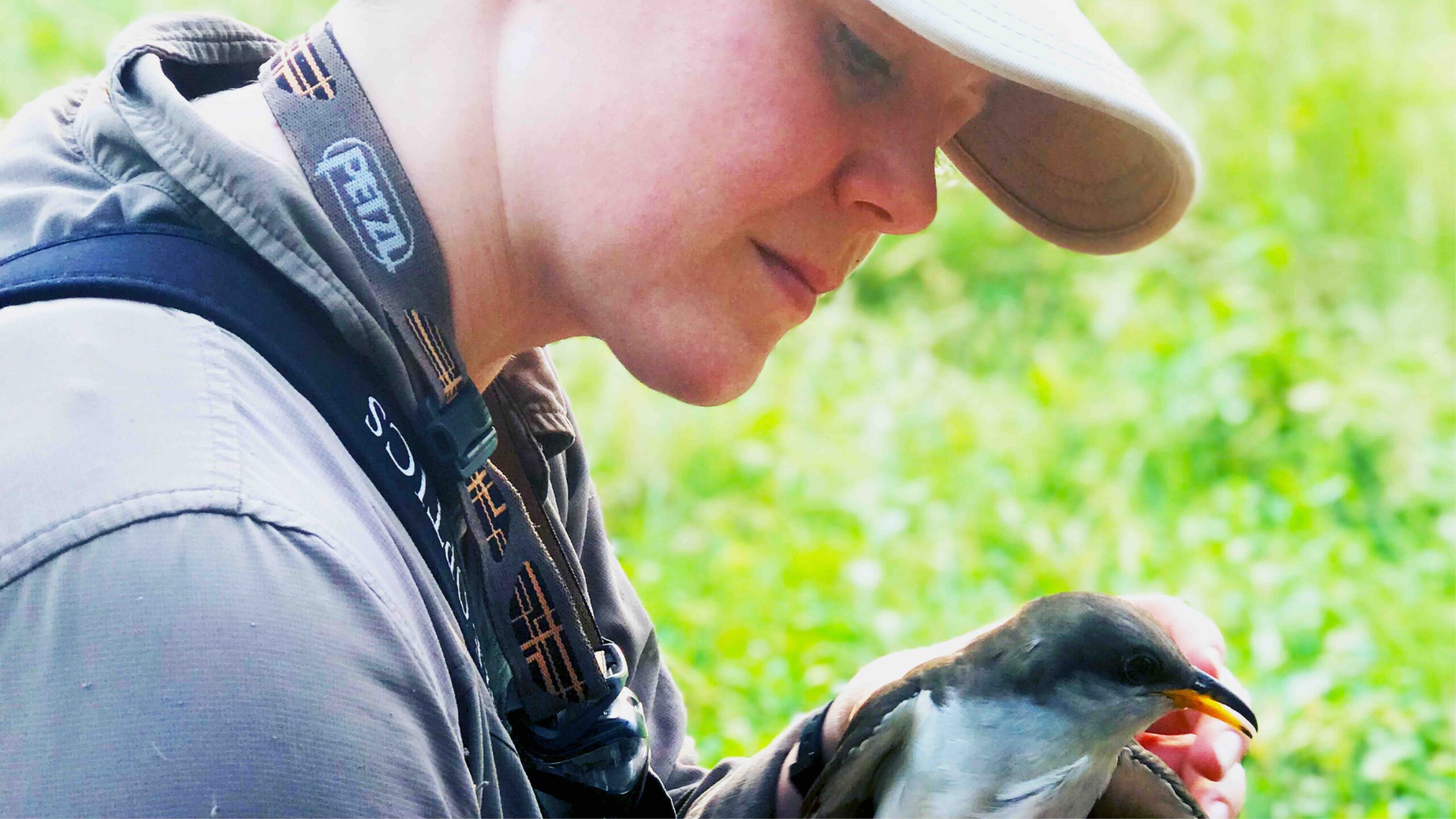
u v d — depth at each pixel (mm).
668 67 1518
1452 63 8234
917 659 2484
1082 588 4977
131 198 1377
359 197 1485
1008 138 2105
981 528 5324
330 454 1340
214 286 1347
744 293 1608
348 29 1555
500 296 1604
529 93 1541
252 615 1169
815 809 2207
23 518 1174
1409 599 4980
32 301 1316
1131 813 2307
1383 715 4215
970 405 6262
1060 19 1606
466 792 1312
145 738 1123
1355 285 7281
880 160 1585
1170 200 2057
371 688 1223
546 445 1942
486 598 1703
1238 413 6117
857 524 5273
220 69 1658
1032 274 7504
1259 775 4016
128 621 1145
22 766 1118
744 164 1527
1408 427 6062
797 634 4520
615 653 1875
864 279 7523
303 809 1151
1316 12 8352
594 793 1765
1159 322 6922
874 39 1546
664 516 5340
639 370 1630
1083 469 5836
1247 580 5012
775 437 5812
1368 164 7785
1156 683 2219
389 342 1425
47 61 6629
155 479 1194
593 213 1545
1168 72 8297
